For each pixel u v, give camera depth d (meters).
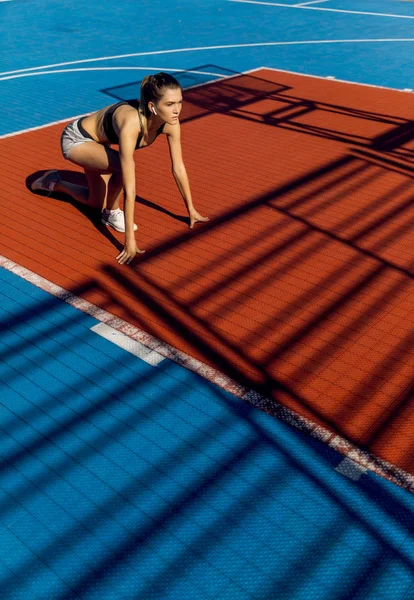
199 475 3.83
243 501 3.67
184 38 14.52
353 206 6.96
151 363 4.69
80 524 3.55
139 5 17.58
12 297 5.41
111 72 12.12
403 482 3.77
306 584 3.24
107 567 3.34
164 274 5.73
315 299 5.38
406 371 4.60
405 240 6.28
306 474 3.83
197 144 8.71
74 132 6.22
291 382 4.51
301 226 6.53
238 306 5.30
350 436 4.08
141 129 5.54
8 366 4.66
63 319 5.15
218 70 12.29
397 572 3.29
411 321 5.12
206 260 5.94
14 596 3.21
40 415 4.25
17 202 7.03
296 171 7.86
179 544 3.44
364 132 9.19
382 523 3.54
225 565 3.34
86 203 6.78
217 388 4.46
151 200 7.10
